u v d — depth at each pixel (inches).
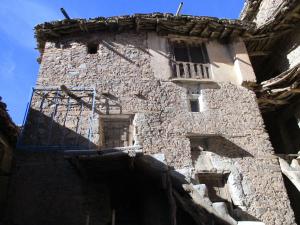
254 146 453.1
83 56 513.7
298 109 556.7
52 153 418.0
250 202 403.5
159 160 368.8
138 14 535.2
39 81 478.9
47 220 372.5
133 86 488.4
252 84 510.6
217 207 326.6
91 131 437.7
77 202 386.9
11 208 376.5
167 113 468.8
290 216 399.5
